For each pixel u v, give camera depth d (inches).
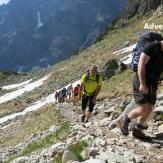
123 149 410.0
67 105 1549.0
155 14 4776.1
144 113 405.4
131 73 1611.7
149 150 405.4
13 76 6535.4
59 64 5349.4
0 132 1822.1
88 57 4301.2
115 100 1051.3
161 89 853.8
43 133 1007.6
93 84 716.7
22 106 3218.5
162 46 370.3
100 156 377.1
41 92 3681.1
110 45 4306.1
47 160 471.5
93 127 610.2
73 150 424.5
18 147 1052.5
